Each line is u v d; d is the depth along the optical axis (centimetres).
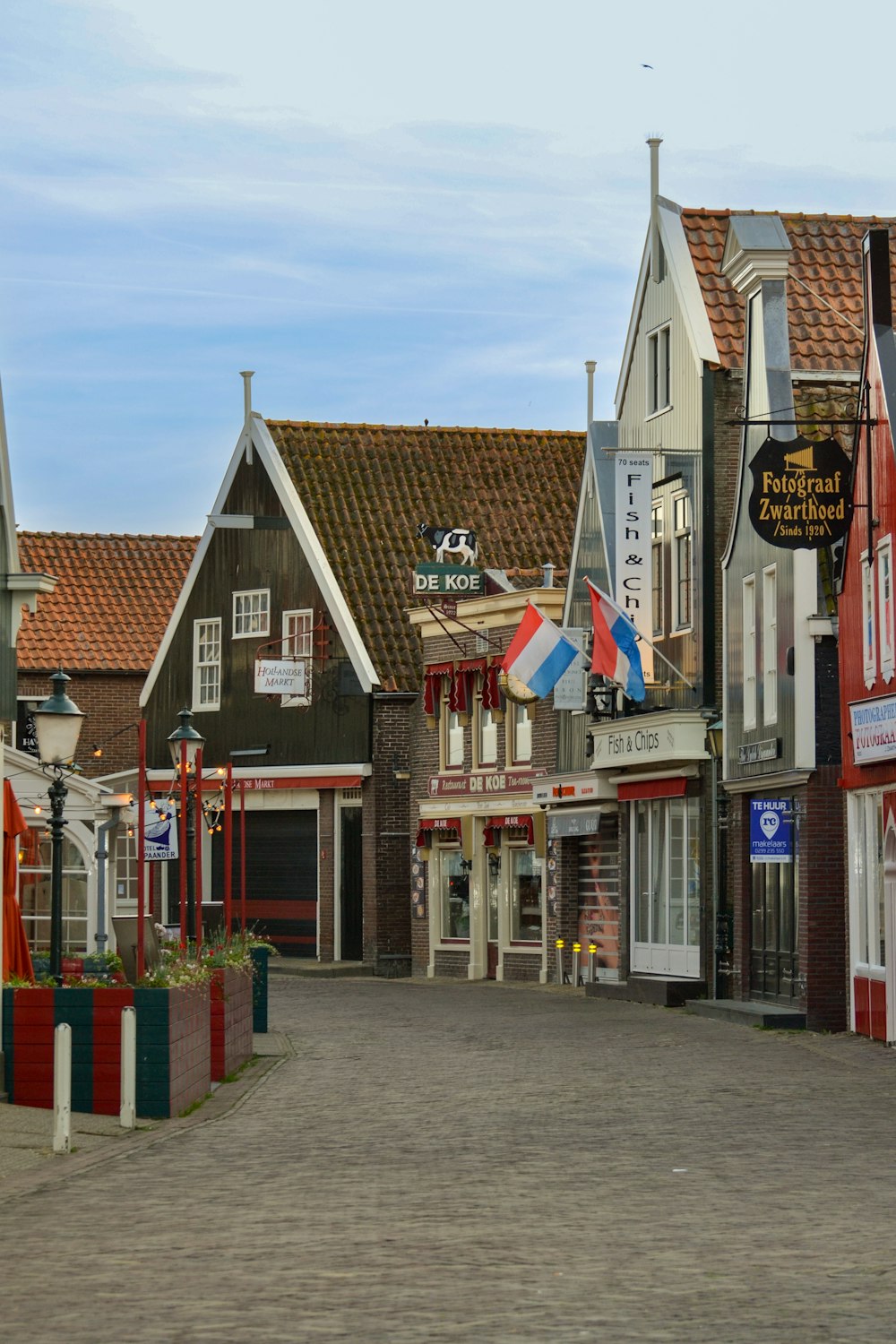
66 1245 1140
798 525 2673
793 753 2798
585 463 3825
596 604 3297
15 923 2244
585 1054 2397
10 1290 999
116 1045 1825
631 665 3256
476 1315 913
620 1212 1233
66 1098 1587
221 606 4941
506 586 4241
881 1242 1113
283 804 4734
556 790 3831
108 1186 1388
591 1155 1523
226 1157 1548
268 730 4778
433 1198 1307
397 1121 1780
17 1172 1470
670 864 3425
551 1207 1259
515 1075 2159
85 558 5550
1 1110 1822
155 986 1875
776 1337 858
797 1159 1482
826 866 2761
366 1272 1034
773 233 3092
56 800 2130
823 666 2766
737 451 3297
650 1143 1589
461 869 4331
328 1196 1325
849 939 2722
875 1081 2058
